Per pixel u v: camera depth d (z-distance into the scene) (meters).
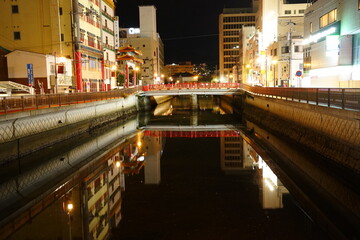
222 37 141.50
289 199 15.31
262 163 22.50
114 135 35.53
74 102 31.39
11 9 44.81
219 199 15.59
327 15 34.94
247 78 95.19
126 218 13.30
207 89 59.28
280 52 59.91
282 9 76.12
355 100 16.70
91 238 11.37
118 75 72.62
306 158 22.81
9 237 11.55
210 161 24.42
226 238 11.41
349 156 17.31
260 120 41.47
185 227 12.36
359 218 12.94
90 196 16.05
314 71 37.97
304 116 25.17
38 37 44.94
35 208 14.36
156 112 63.84
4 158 20.38
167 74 181.00
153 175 20.34
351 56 30.34
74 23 45.47
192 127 42.66
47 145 25.75
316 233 11.62
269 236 11.45
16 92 36.91
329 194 15.88
